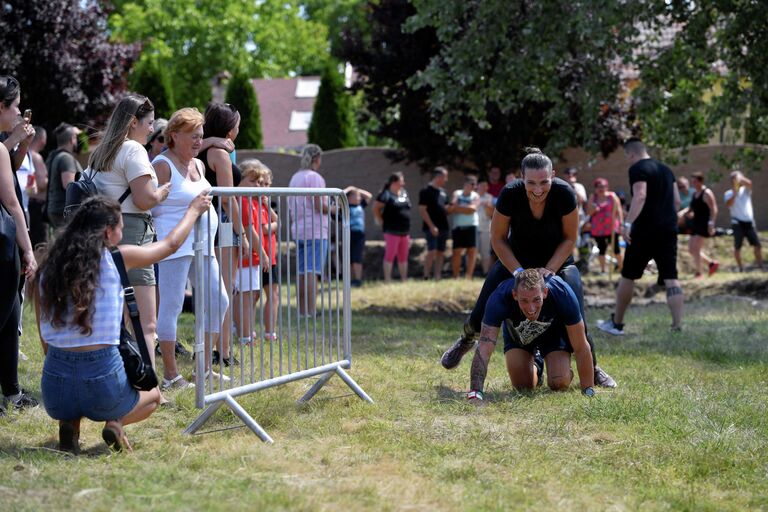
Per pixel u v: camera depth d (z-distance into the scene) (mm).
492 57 12289
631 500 3885
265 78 44188
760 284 14047
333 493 3801
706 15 11625
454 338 8695
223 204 6281
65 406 4164
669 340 8648
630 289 9164
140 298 5207
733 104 11922
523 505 3756
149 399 4418
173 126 5598
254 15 45500
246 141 25516
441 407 5496
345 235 5633
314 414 5285
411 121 19141
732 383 6438
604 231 15812
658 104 12188
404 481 4008
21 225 4926
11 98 4953
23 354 6781
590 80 12094
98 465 4090
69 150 7961
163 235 5602
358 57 19422
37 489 3695
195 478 3939
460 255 15219
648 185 9023
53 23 18734
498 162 19250
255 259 6434
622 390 6070
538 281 5426
